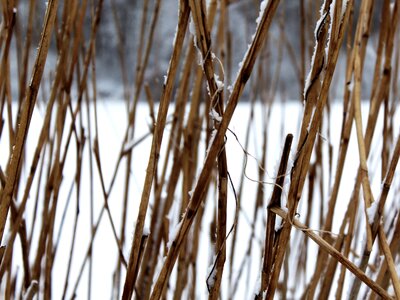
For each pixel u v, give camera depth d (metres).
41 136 1.24
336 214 2.30
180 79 1.38
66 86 1.34
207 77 1.01
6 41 1.24
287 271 1.46
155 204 1.41
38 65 1.06
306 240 1.70
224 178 1.04
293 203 1.04
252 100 1.73
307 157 1.04
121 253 1.37
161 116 1.04
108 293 2.14
